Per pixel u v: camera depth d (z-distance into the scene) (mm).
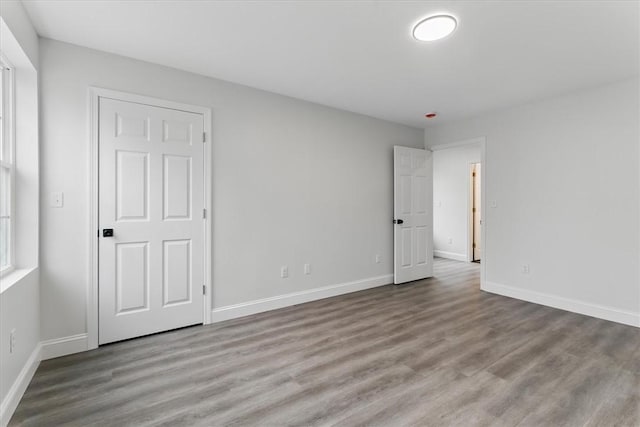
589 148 3299
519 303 3717
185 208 2926
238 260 3244
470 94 3480
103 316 2562
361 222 4289
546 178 3629
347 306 3607
